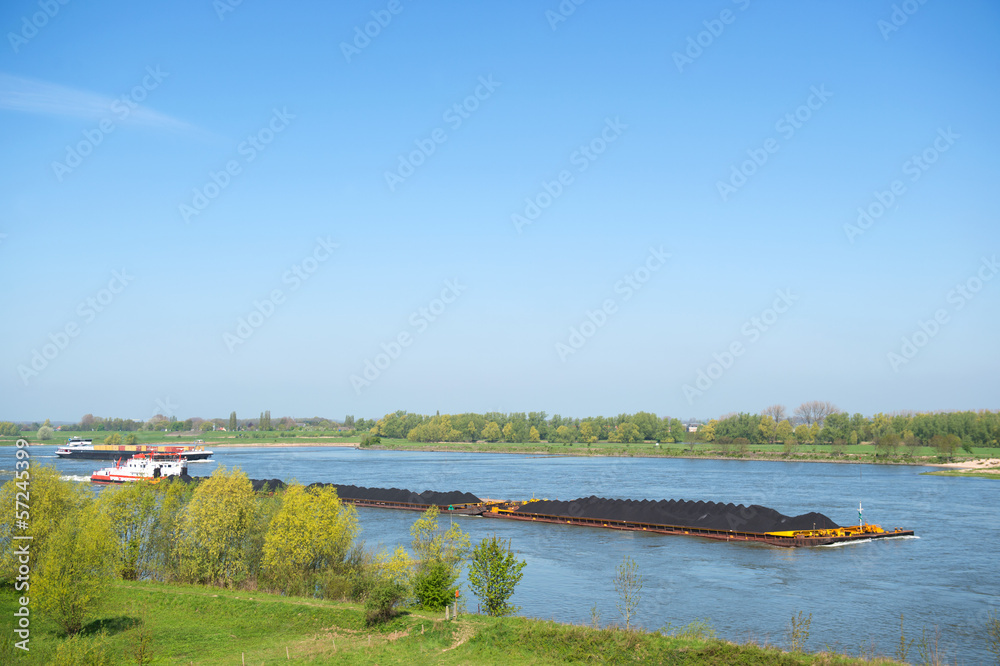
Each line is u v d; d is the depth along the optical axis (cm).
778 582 6881
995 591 6488
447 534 5950
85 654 3981
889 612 5803
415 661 4162
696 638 4312
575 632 4291
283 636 4756
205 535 6194
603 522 10788
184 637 4712
